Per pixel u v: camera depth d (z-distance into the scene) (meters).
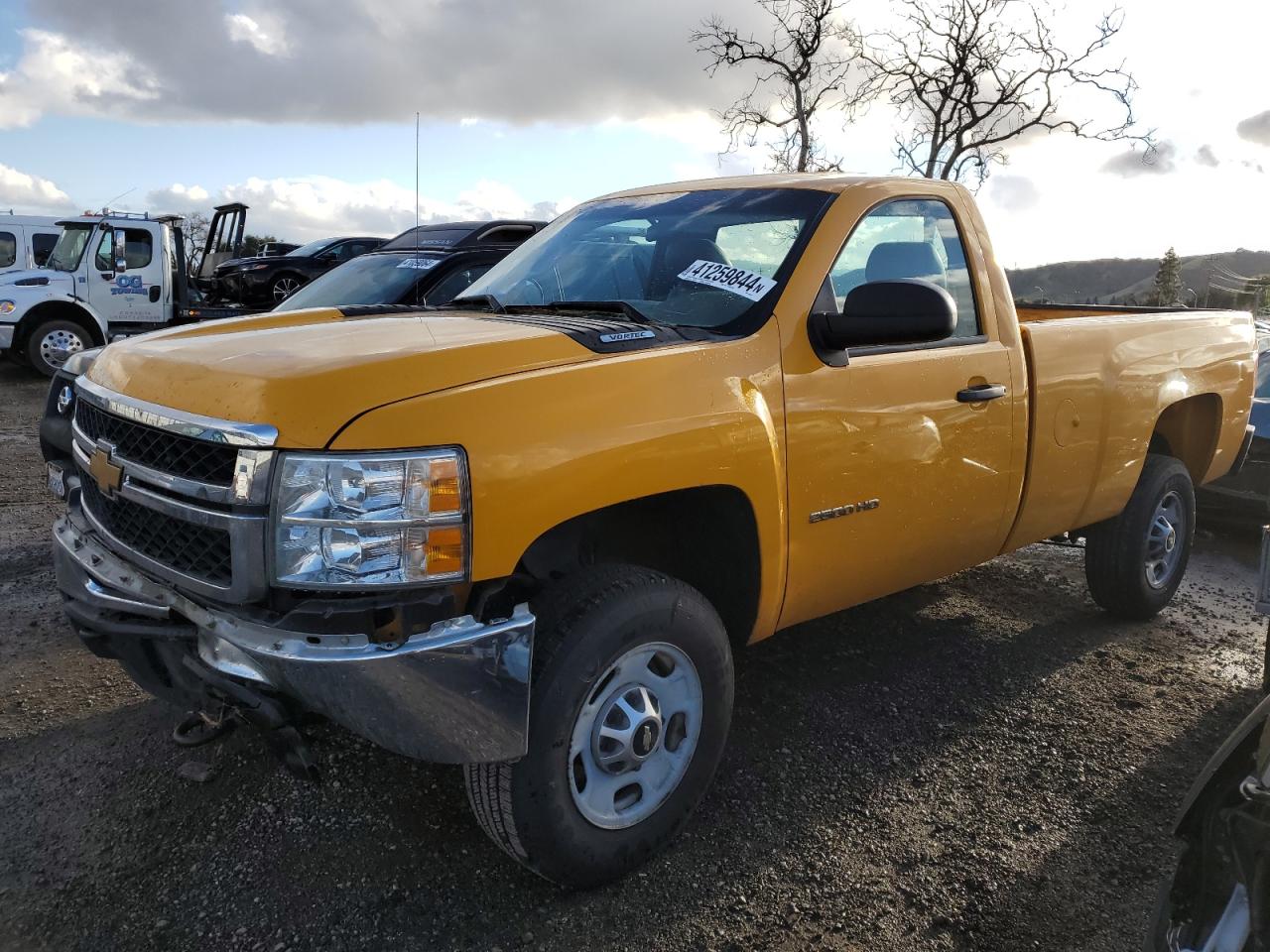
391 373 2.28
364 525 2.12
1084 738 3.60
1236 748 1.84
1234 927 1.69
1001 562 5.82
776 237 3.24
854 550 3.21
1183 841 1.86
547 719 2.38
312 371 2.26
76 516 2.95
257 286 18.45
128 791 3.04
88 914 2.51
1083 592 5.30
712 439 2.66
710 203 3.58
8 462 7.79
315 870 2.71
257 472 2.15
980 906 2.64
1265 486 6.43
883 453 3.20
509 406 2.31
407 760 3.27
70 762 3.20
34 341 13.23
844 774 3.29
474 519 2.21
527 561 2.74
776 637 4.45
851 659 4.23
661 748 2.74
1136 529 4.54
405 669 2.12
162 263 14.54
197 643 2.37
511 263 3.94
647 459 2.51
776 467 2.86
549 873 2.54
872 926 2.56
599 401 2.46
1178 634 4.72
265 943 2.43
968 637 4.56
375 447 2.14
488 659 2.21
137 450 2.49
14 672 3.81
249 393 2.23
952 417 3.42
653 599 2.57
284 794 3.05
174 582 2.35
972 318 3.67
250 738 3.36
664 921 2.55
